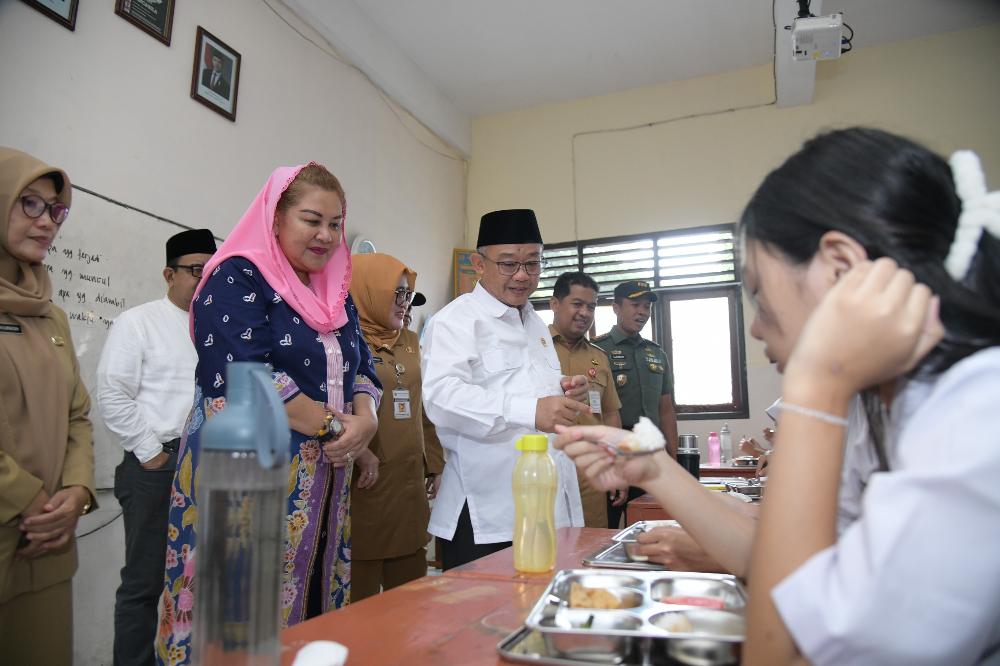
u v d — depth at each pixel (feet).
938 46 14.88
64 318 5.65
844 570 1.52
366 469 7.14
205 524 2.00
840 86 15.43
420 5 13.64
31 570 4.62
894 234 1.78
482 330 5.82
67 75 7.46
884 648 1.44
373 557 7.29
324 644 2.01
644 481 2.76
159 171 8.65
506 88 17.15
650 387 11.57
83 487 5.05
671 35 14.92
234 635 1.96
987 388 1.56
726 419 15.65
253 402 2.00
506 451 5.49
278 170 4.74
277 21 11.31
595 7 13.89
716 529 2.68
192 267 7.60
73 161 7.48
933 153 1.90
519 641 2.16
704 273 16.15
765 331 2.19
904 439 1.68
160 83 8.75
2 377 4.60
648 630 2.16
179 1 9.14
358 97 13.73
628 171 17.08
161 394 7.27
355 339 5.18
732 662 1.91
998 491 1.40
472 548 5.36
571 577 2.90
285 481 2.06
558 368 6.64
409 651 2.11
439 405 5.30
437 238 16.90
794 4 12.48
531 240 6.06
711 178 16.31
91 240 7.61
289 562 4.18
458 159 18.33
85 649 7.23
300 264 4.75
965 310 1.72
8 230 4.95
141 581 6.81
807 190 1.95
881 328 1.68
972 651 1.44
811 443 1.73
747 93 16.22
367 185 13.88
